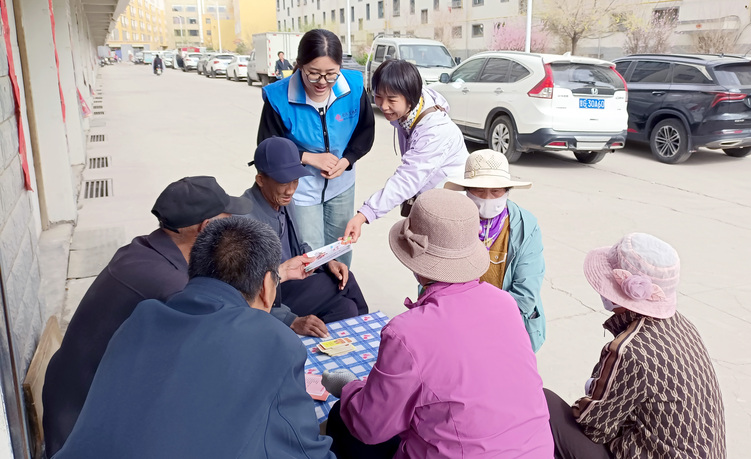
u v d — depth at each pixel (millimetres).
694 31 20891
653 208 6660
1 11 2809
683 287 4551
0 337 1809
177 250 2131
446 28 33938
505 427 1623
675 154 8938
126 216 6160
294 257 2818
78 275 4617
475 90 9562
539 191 7398
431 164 3051
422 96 3059
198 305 1449
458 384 1610
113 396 1324
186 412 1286
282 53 22672
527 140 8562
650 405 1881
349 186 3678
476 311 1712
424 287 1892
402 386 1642
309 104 3301
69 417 2010
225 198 2189
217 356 1354
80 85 12250
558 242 5551
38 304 2770
